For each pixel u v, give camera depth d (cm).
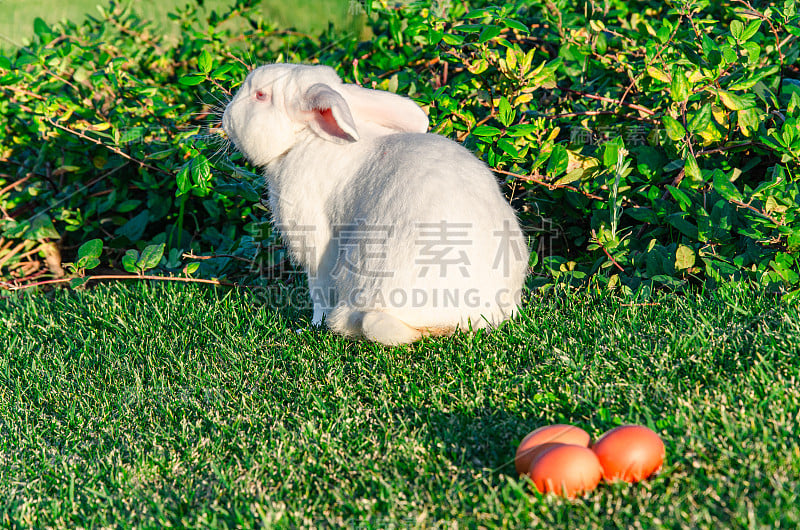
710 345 295
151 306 409
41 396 337
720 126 393
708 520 203
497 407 276
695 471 224
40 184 513
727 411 251
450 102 413
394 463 252
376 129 337
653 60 395
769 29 416
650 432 226
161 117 479
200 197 500
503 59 417
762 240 337
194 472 268
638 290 352
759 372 267
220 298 419
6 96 505
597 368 293
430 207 292
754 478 217
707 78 381
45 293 493
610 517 212
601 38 433
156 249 399
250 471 259
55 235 478
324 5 607
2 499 269
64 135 488
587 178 399
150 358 356
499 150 410
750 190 353
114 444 294
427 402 290
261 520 233
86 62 509
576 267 399
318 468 256
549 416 268
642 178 405
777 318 309
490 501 221
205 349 358
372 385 305
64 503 259
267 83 333
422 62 480
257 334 364
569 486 217
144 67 554
